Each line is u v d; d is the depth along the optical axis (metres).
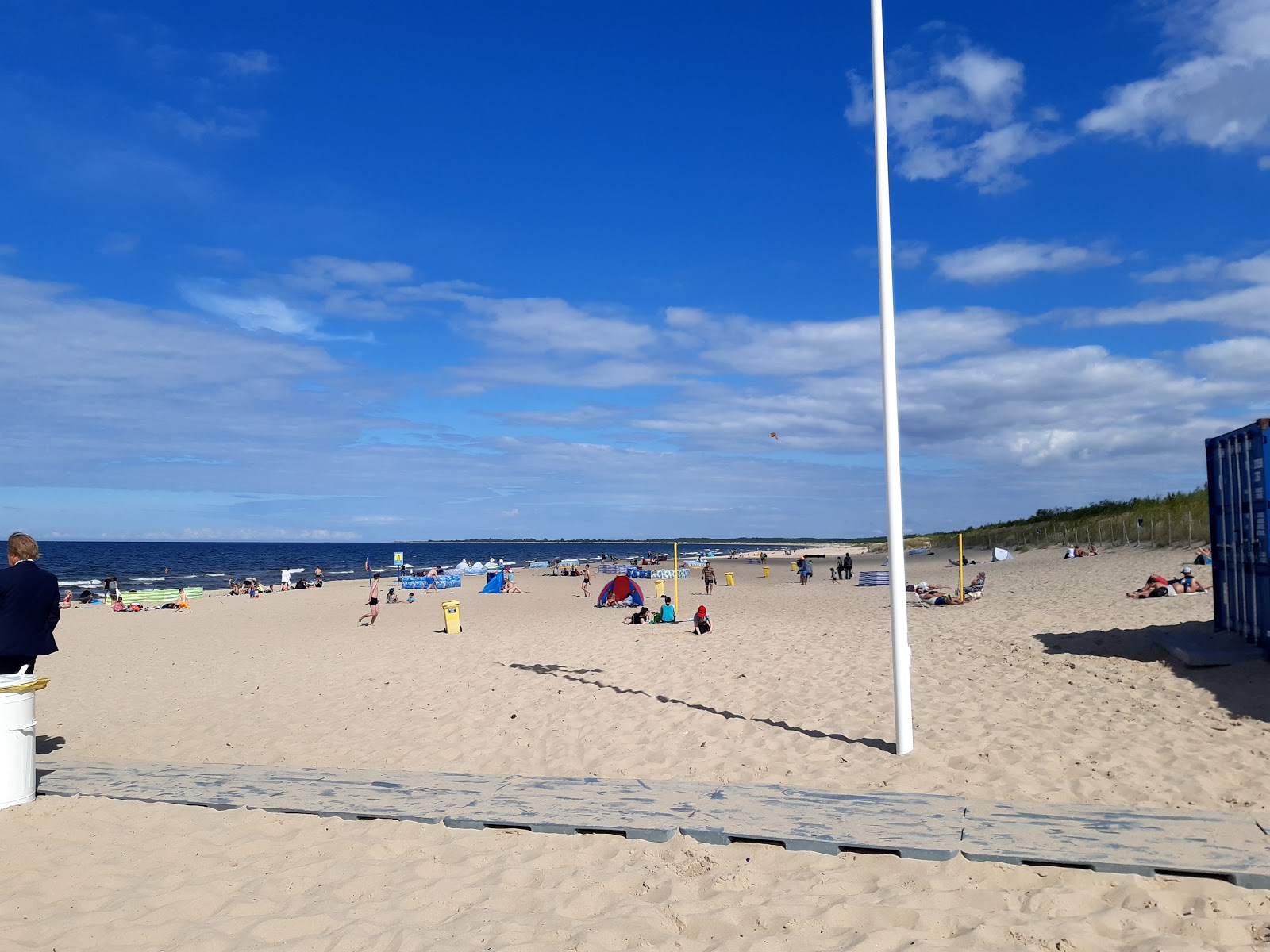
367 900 4.42
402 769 7.22
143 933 4.11
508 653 14.87
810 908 4.06
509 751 7.64
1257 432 9.17
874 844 4.70
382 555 158.00
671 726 8.29
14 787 5.91
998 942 3.67
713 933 3.92
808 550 115.12
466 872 4.71
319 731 8.85
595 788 6.05
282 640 19.84
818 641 14.23
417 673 12.80
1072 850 4.52
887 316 7.22
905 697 6.93
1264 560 9.01
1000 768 6.37
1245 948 3.57
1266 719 7.18
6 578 6.39
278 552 166.00
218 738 8.77
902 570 7.02
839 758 6.89
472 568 60.22
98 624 26.41
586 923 4.04
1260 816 5.02
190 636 21.72
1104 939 3.71
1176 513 30.56
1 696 5.87
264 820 5.62
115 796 6.10
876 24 7.35
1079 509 48.81
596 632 18.28
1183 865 4.25
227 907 4.37
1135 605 14.83
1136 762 6.31
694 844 4.95
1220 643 9.62
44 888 4.65
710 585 32.56
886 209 7.29
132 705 10.96
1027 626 13.70
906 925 3.90
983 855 4.52
